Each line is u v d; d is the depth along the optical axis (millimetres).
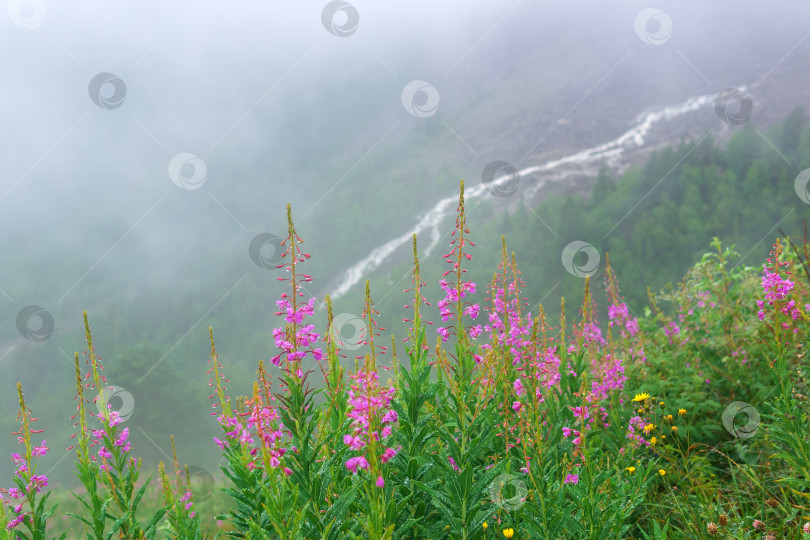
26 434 3051
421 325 2883
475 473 2748
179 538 3312
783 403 3406
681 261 123375
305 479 2578
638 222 144625
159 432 56594
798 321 3928
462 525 2557
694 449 4367
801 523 3084
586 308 3723
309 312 2631
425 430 2787
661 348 5711
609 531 2729
